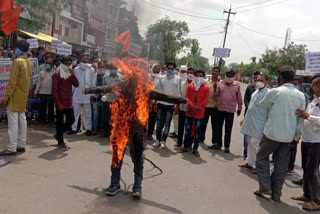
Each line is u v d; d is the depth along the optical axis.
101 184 4.38
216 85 7.34
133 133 3.97
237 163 6.34
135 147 4.02
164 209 3.81
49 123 8.25
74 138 7.04
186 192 4.44
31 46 9.53
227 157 6.75
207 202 4.18
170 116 6.95
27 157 5.27
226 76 7.08
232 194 4.58
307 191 4.55
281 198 4.68
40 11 12.04
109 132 7.29
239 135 9.62
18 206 3.50
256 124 5.72
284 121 4.32
